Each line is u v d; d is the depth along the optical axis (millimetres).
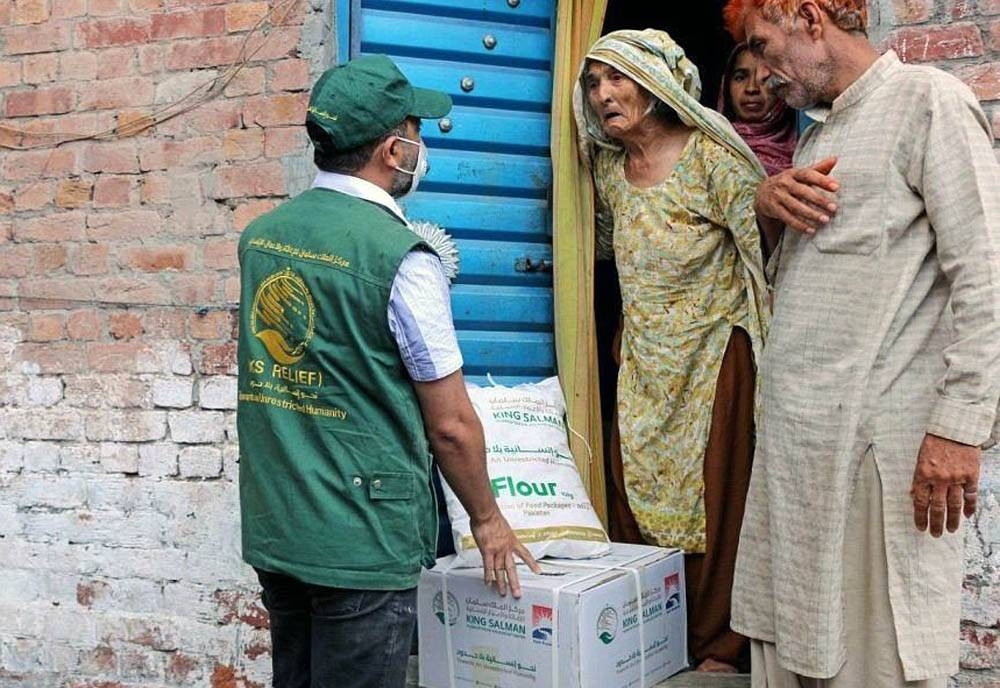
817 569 2420
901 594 2367
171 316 3438
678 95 3096
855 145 2447
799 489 2467
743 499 3172
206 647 3400
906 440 2377
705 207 3141
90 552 3484
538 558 2980
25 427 3535
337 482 2322
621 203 3289
